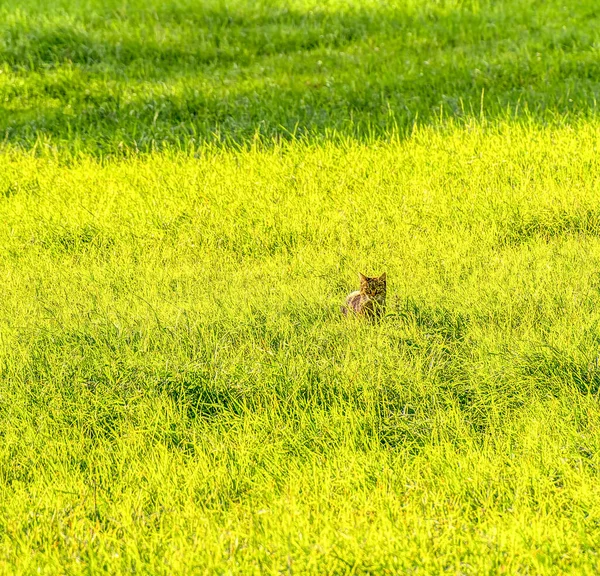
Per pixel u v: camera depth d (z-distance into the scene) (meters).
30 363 16.08
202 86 38.06
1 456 13.61
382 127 33.00
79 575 10.57
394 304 17.44
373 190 26.97
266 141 32.12
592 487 11.66
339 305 18.12
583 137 29.05
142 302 18.92
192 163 30.25
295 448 13.53
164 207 26.95
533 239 22.67
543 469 12.22
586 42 39.84
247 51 42.94
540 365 14.72
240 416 14.34
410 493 11.96
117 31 44.16
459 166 28.27
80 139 33.34
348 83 37.50
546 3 48.00
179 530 11.30
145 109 35.91
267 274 20.86
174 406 14.55
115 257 23.55
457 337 16.52
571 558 10.22
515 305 17.12
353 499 11.90
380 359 15.29
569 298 17.14
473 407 14.27
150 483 12.77
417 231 23.44
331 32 45.38
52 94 38.38
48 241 25.53
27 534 11.62
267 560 10.52
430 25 45.41
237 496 12.52
